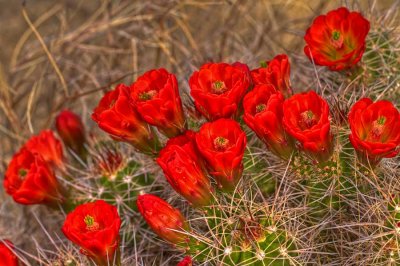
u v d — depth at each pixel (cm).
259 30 125
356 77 86
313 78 93
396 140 73
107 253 77
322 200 80
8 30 154
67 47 126
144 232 88
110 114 81
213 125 75
